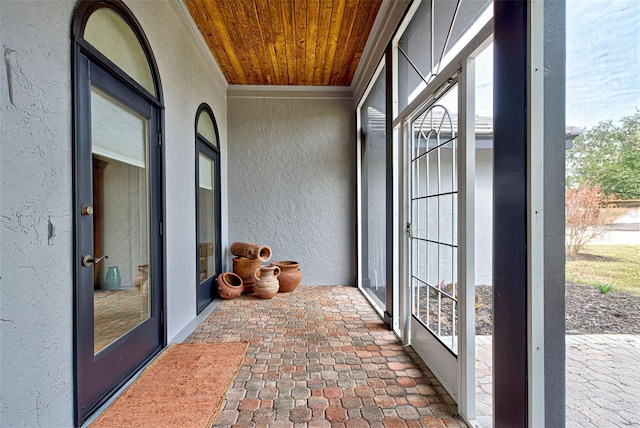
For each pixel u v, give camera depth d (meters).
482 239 3.59
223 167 4.66
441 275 2.03
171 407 1.69
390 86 2.92
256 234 4.90
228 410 1.70
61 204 1.41
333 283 4.94
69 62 1.47
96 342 1.70
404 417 1.65
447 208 1.95
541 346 1.12
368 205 4.46
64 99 1.43
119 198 1.96
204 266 3.84
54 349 1.36
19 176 1.18
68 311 1.45
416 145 2.45
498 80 1.30
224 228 4.70
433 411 1.71
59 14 1.40
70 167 1.47
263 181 4.90
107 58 1.76
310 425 1.58
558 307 1.08
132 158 2.11
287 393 1.87
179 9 2.83
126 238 2.04
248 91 4.86
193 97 3.27
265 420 1.62
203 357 2.32
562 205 1.08
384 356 2.38
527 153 1.13
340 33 3.43
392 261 2.93
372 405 1.75
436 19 2.21
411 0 2.40
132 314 2.11
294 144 4.92
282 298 4.13
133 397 1.79
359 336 2.79
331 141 4.94
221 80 4.46
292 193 4.92
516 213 1.19
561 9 1.07
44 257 1.30
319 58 4.01
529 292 1.13
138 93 2.14
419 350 2.37
